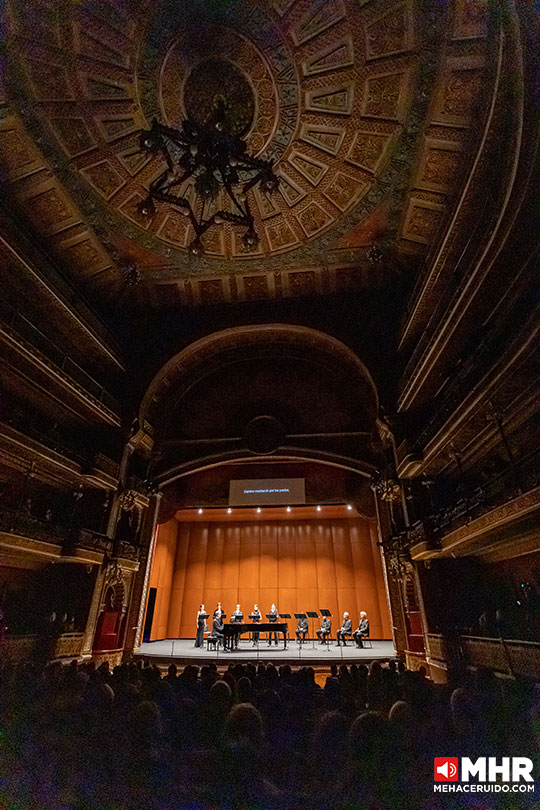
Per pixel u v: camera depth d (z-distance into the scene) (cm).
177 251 1617
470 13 908
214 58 1108
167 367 1814
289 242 1600
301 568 2080
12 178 1234
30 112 1112
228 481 1911
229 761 345
